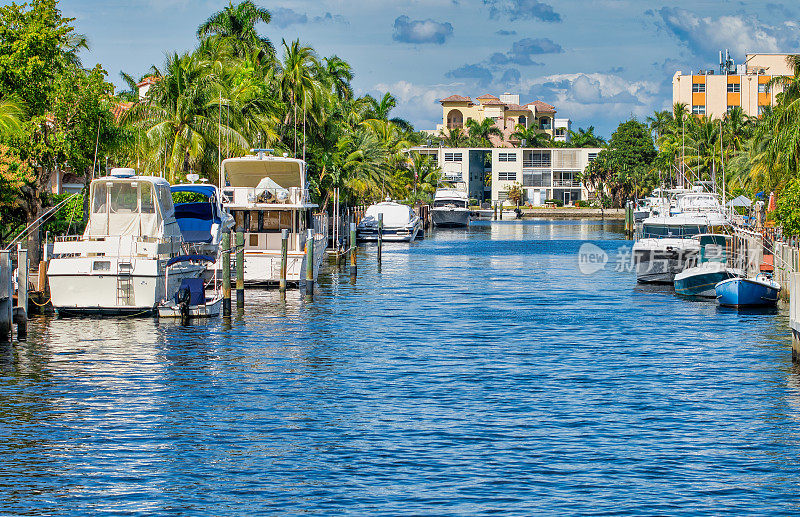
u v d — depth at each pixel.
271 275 113.75
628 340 81.56
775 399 59.72
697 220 126.44
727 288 100.75
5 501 41.81
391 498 42.31
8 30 102.25
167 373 66.31
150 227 91.38
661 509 41.16
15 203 101.56
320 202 197.62
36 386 61.88
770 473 45.62
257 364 69.81
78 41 115.50
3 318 74.50
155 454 48.16
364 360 71.88
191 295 89.31
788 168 129.50
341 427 53.00
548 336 83.81
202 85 148.50
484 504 41.62
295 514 40.62
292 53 191.88
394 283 129.00
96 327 83.06
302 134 193.12
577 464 46.75
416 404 58.28
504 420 54.50
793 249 98.44
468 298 111.94
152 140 141.50
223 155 149.25
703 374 67.19
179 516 40.41
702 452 48.69
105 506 41.38
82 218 116.19
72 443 49.81
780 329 87.06
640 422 54.22
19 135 97.06
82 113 106.19
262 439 50.78
